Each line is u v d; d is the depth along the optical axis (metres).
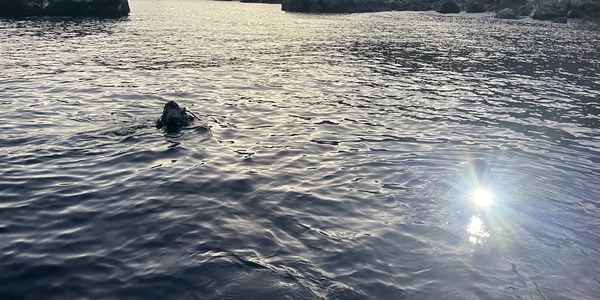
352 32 42.28
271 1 88.00
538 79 21.31
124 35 34.91
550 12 57.69
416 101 16.61
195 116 13.16
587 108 15.84
